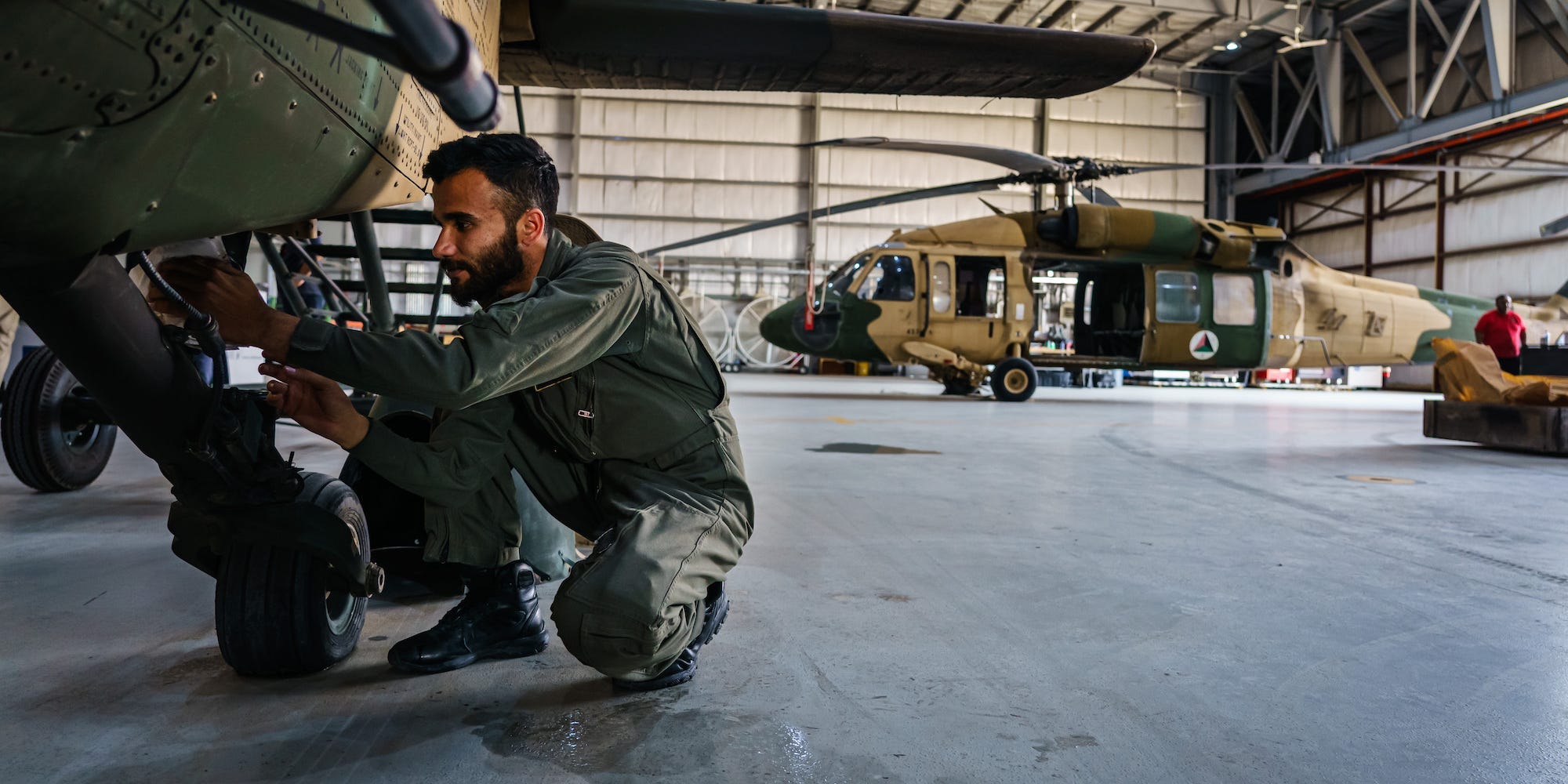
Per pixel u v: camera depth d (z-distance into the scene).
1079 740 1.28
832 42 2.37
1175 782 1.15
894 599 2.03
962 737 1.29
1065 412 8.45
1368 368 17.30
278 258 2.26
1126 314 10.40
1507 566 2.44
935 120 19.48
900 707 1.40
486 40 1.89
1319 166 9.59
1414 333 10.80
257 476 1.28
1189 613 1.95
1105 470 4.36
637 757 1.20
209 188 0.96
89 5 0.66
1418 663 1.64
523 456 1.54
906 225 19.59
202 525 1.43
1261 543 2.71
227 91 0.86
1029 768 1.19
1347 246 18.77
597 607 1.23
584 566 1.28
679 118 19.16
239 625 1.41
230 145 0.93
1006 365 9.71
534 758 1.19
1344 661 1.65
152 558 2.30
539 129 19.00
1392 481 4.14
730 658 1.62
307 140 1.07
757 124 19.28
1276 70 19.38
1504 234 15.53
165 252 1.54
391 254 2.85
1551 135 14.79
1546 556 2.58
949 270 9.78
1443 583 2.25
